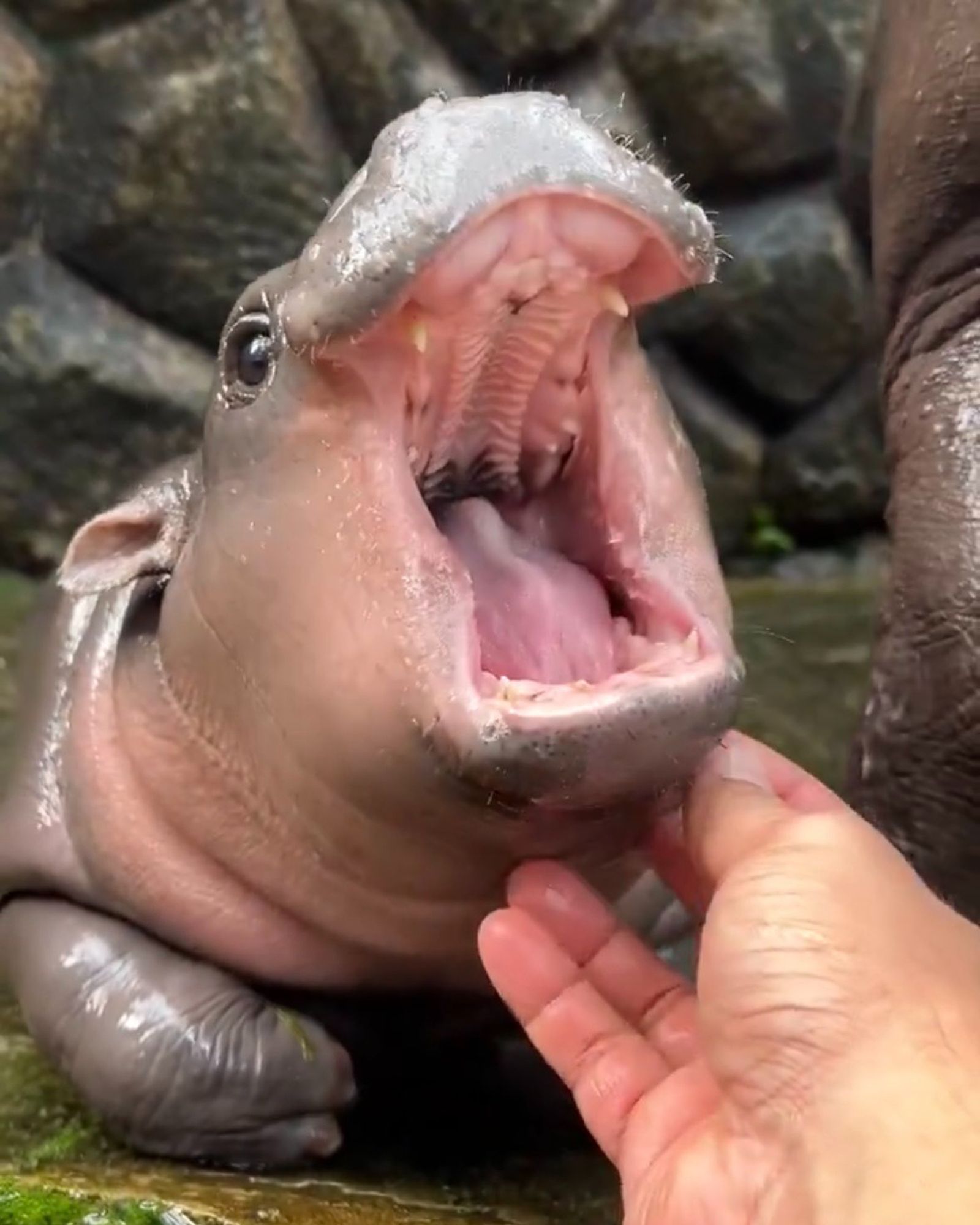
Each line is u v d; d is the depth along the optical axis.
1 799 0.67
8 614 1.06
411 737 0.36
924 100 0.52
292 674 0.39
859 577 1.31
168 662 0.45
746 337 1.28
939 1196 0.28
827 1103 0.30
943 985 0.31
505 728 0.33
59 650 0.55
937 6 0.52
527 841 0.38
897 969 0.31
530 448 0.42
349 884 0.43
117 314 1.16
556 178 0.33
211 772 0.44
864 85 0.68
